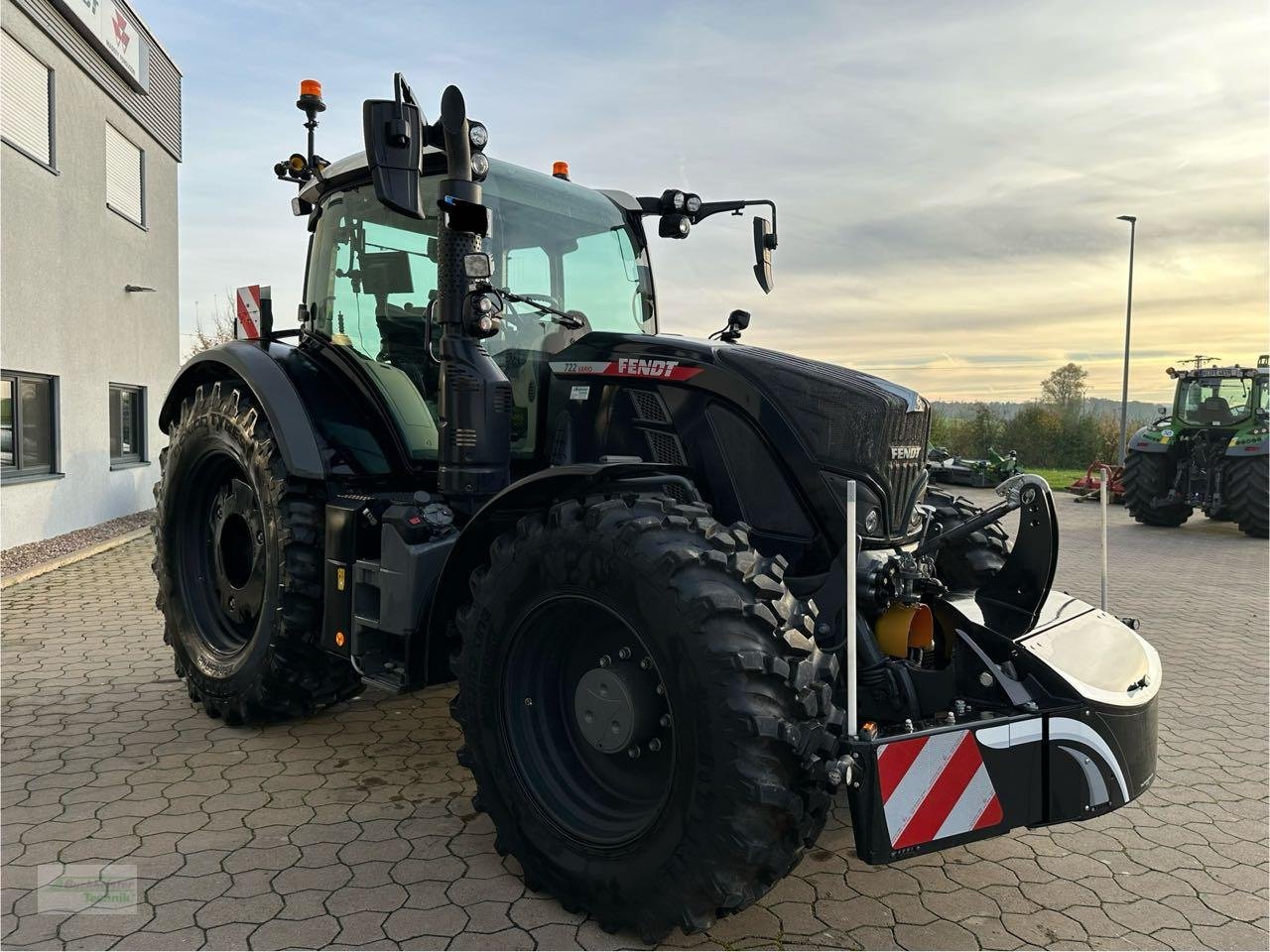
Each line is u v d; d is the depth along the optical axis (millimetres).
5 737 3975
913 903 2740
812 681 2344
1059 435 31125
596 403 3375
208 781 3518
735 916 2646
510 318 3596
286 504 3748
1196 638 6289
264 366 3955
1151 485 12898
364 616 3346
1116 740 2646
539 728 2812
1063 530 13102
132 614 6402
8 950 2387
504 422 3268
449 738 4039
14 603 6758
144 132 12289
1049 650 2811
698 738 2299
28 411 9156
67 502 9828
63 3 9414
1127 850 3121
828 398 2906
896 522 3008
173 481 4410
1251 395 13086
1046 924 2633
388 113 2838
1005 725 2500
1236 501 11805
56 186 9508
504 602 2768
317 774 3615
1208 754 4039
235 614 4266
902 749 2350
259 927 2518
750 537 2988
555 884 2633
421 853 2971
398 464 3811
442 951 2424
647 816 2537
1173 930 2609
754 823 2266
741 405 3012
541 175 3980
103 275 10758
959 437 32312
